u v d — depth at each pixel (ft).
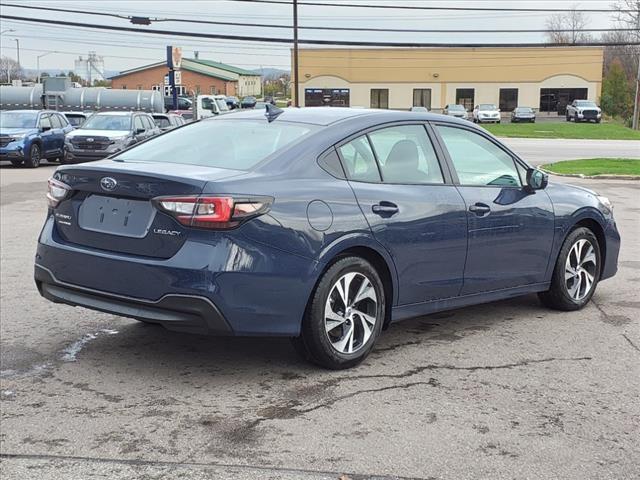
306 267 14.97
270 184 14.88
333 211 15.42
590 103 210.79
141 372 16.05
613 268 22.85
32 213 41.34
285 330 14.99
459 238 17.81
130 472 11.59
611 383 15.62
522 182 20.12
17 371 16.07
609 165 79.25
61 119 83.87
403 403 14.38
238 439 12.75
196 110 121.08
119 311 14.98
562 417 13.82
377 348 17.83
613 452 12.42
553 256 20.71
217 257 14.07
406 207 16.72
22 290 23.34
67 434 12.95
